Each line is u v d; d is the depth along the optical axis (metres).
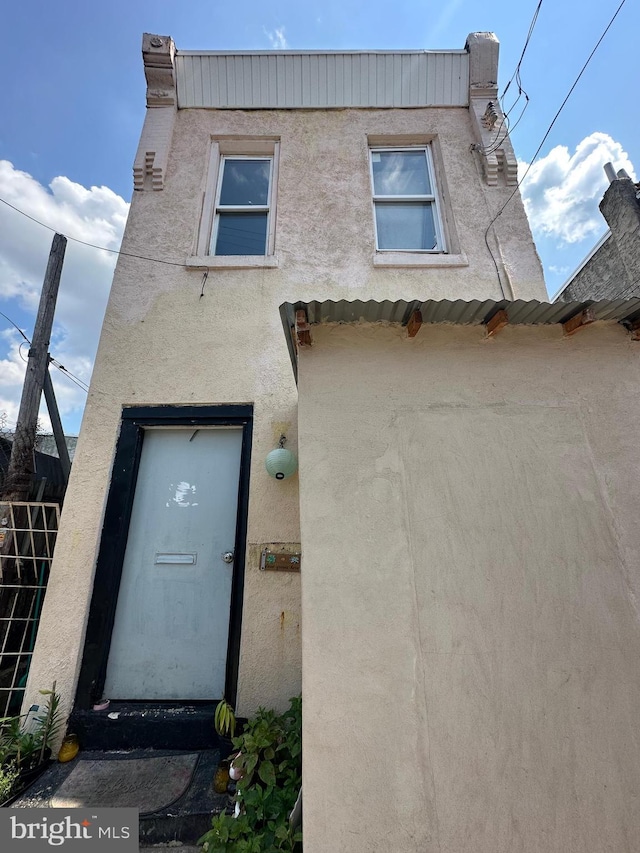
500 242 4.93
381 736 1.96
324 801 1.87
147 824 2.47
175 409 4.09
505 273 4.77
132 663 3.45
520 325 2.71
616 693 2.05
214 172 5.39
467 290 4.68
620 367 2.65
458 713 2.00
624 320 2.72
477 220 5.06
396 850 1.82
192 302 4.51
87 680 3.29
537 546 2.27
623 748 1.98
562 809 1.89
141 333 4.34
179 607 3.60
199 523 3.84
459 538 2.27
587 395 2.59
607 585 2.22
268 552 3.55
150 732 3.18
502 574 2.21
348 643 2.08
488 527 2.30
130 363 4.21
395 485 2.36
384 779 1.91
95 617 3.44
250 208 5.26
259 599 3.45
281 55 5.56
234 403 4.11
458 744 1.96
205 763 2.99
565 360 2.66
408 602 2.15
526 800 1.90
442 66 5.70
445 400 2.55
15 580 3.99
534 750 1.96
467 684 2.04
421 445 2.45
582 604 2.18
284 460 3.57
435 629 2.12
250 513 3.70
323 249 4.85
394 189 5.48
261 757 2.71
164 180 5.12
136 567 3.70
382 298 4.61
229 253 5.08
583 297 6.39
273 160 5.53
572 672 2.07
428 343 2.66
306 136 5.50
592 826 1.87
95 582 3.53
